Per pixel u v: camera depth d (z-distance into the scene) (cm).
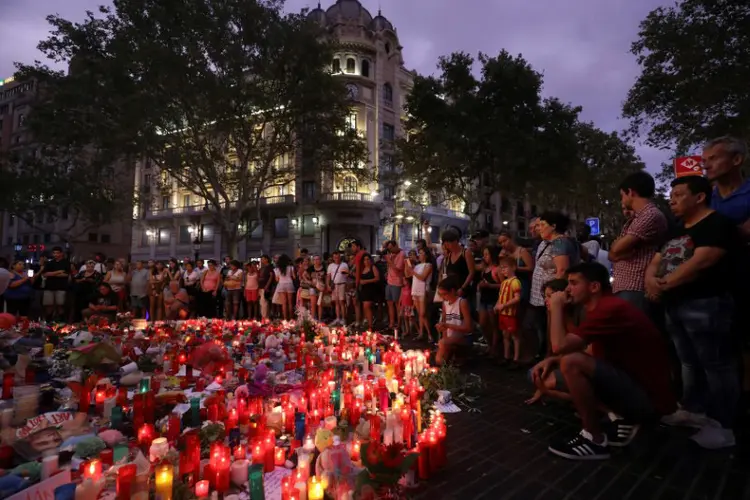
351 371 533
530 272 626
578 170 2841
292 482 244
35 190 2647
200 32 1927
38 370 462
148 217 4172
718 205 366
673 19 1384
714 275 318
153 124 1978
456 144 2200
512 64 2138
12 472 246
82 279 1187
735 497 257
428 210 3650
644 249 393
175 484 247
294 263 1249
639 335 316
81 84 1908
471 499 263
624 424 335
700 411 369
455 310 618
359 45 3456
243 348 670
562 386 383
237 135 2239
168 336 719
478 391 500
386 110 3622
